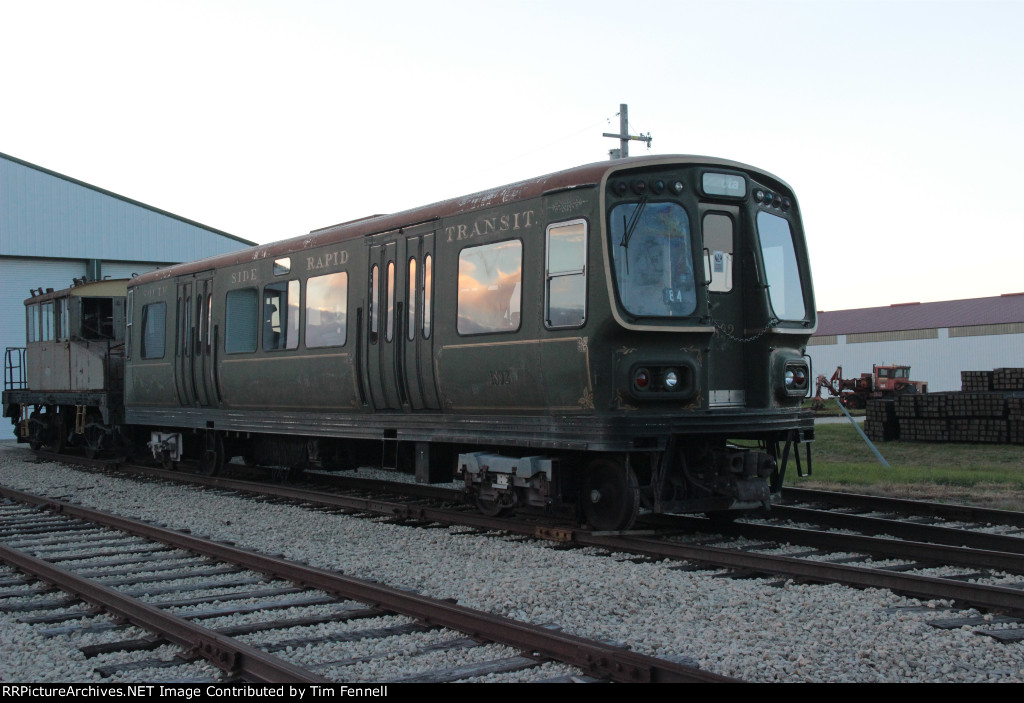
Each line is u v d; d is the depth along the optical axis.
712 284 8.64
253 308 12.58
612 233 7.87
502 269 8.77
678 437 8.30
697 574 6.91
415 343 9.77
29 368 20.70
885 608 5.83
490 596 6.32
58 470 16.56
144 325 15.33
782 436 9.20
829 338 50.88
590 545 8.21
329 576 6.48
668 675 4.30
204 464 14.38
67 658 5.08
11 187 27.08
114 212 28.72
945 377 46.25
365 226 10.60
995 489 12.12
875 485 12.66
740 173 8.70
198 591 6.75
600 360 7.84
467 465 9.30
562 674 4.61
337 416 11.08
